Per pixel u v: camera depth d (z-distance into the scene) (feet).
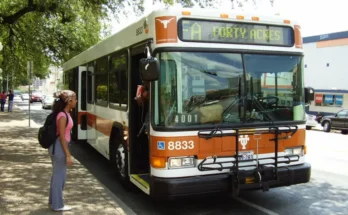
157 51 17.44
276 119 19.07
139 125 21.80
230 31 18.43
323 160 36.35
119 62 23.88
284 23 19.58
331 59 109.91
